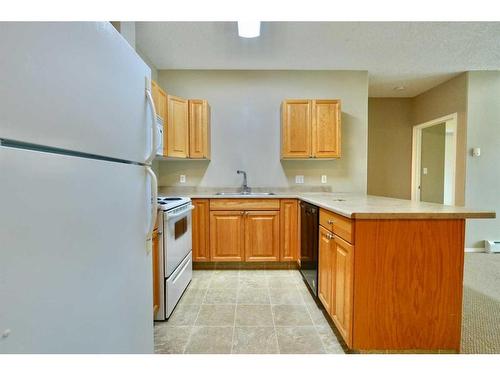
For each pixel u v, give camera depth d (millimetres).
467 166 3609
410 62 3287
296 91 3527
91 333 790
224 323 1941
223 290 2521
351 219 1454
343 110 3537
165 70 3486
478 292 2416
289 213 3051
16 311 548
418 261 1458
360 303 1458
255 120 3539
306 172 3576
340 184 3580
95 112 797
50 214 630
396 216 1412
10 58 529
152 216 1203
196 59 3193
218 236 3066
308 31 2564
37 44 591
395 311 1463
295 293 2449
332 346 1661
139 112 1105
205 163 3543
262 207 3057
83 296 751
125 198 994
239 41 2768
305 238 2527
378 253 1451
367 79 3516
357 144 3561
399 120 4734
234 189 3551
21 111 552
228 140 3539
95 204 804
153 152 1181
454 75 3697
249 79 3518
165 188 3535
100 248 832
